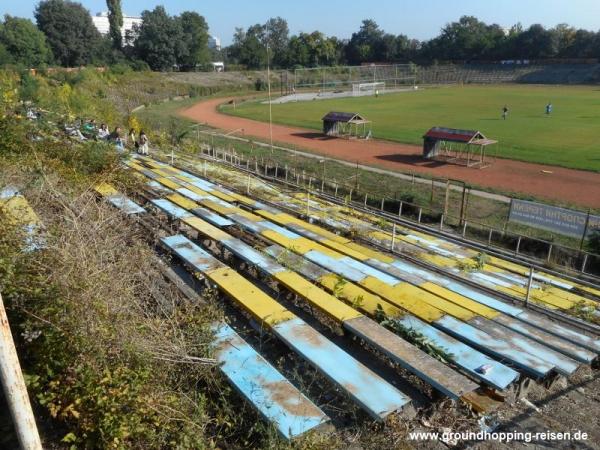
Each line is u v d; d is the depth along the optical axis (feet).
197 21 367.45
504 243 60.23
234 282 27.61
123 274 24.00
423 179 95.30
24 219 26.40
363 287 29.60
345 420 19.22
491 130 155.94
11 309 19.79
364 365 22.43
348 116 147.43
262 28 532.73
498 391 20.43
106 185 45.06
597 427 19.95
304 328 23.02
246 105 252.01
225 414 18.84
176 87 282.77
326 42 449.48
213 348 21.24
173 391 18.70
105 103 148.56
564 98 249.96
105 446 15.81
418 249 44.45
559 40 399.85
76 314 18.57
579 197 83.41
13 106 50.37
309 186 78.07
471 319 26.09
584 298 36.24
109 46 342.85
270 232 39.91
